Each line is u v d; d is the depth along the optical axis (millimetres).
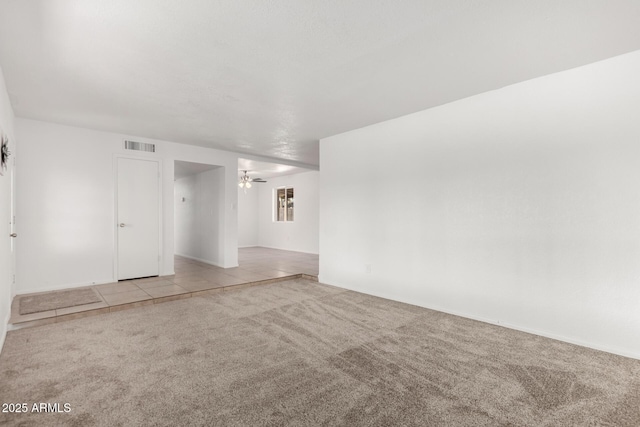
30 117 4141
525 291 3096
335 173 5043
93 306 3686
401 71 2848
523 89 3088
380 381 2201
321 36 2281
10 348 2699
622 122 2576
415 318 3498
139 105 3705
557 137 2895
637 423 1762
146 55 2541
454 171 3607
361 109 3857
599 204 2689
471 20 2092
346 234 4879
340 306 3955
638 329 2523
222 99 3520
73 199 4578
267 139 5379
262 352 2650
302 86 3170
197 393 2045
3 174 2783
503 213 3232
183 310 3795
